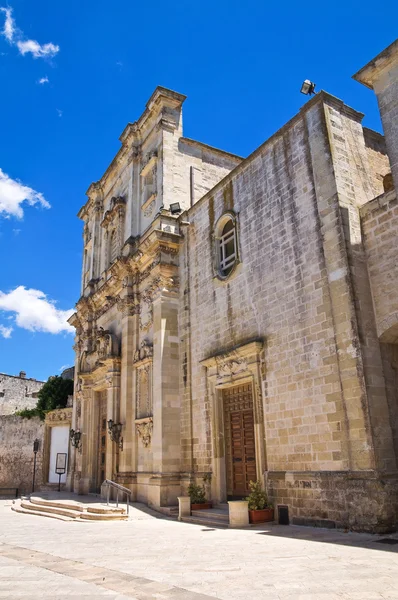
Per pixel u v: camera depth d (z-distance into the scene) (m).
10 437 42.25
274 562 8.84
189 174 25.64
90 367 32.09
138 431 23.45
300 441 14.55
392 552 9.34
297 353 15.20
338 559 8.84
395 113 13.65
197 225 22.47
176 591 7.02
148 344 23.88
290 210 16.55
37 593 7.11
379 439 12.43
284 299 16.16
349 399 13.08
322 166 15.35
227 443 18.75
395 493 12.02
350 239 14.18
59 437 38.28
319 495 13.47
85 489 29.11
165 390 21.39
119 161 31.67
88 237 38.00
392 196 13.73
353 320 13.32
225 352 18.34
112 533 14.47
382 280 13.62
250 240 18.42
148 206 26.45
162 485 20.06
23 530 15.95
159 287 22.78
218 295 19.97
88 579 8.03
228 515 15.95
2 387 53.34
